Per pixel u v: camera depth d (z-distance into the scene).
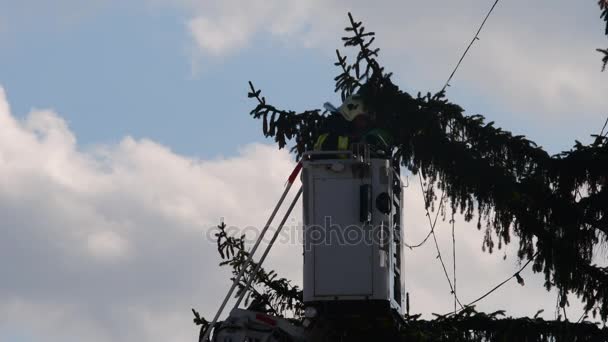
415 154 41.34
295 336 39.59
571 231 41.19
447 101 41.16
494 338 41.41
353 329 39.69
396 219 39.91
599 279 41.19
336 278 38.12
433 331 41.22
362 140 40.06
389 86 40.91
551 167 41.12
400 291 39.69
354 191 38.38
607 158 40.81
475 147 41.25
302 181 38.62
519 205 40.94
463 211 41.41
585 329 41.19
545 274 41.44
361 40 41.19
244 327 39.75
